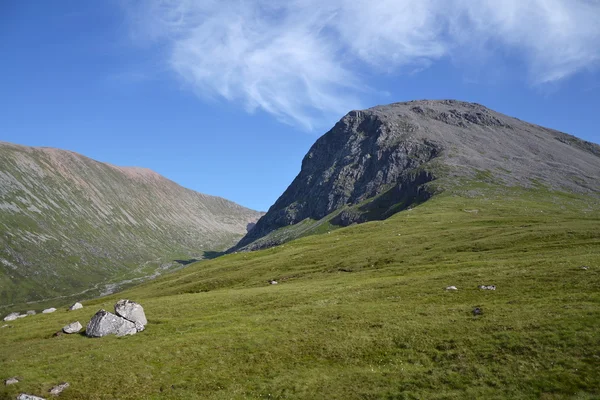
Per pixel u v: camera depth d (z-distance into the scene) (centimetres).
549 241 8244
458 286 5841
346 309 5556
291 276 9262
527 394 3158
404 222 14938
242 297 7156
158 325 5803
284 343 4697
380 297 5978
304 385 3812
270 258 11900
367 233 13775
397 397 3428
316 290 6969
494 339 4000
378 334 4584
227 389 3903
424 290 5925
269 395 3728
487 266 6800
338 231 15300
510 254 7631
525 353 3675
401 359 4038
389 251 9888
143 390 3972
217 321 5722
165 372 4291
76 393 3941
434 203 19925
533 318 4238
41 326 6519
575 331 3803
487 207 18162
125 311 5803
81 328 5994
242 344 4756
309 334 4850
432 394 3372
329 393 3631
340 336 4688
